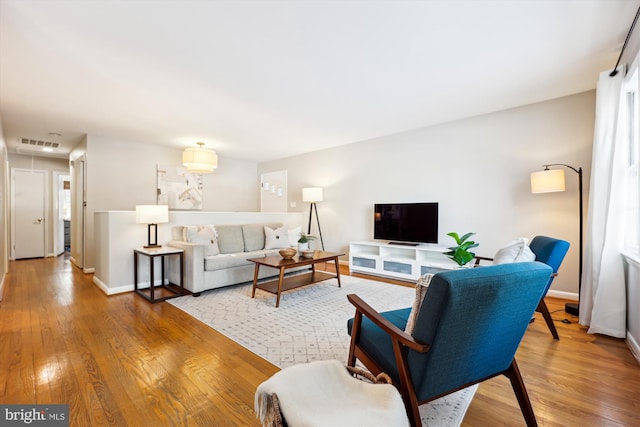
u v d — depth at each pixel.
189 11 1.84
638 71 2.04
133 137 4.94
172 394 1.57
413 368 1.12
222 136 4.87
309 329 2.44
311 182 6.02
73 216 5.63
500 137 3.67
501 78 2.79
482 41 2.19
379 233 4.66
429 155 4.29
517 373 1.36
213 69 2.59
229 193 6.75
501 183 3.67
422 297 1.23
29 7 1.78
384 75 2.72
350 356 1.54
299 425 0.94
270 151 6.02
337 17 1.91
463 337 1.10
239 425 1.35
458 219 4.01
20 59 2.40
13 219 6.11
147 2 1.76
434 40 2.17
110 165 4.93
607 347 2.16
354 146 5.25
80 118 3.91
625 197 2.31
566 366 1.90
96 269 3.96
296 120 4.03
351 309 2.93
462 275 1.02
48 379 1.70
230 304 3.08
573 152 3.21
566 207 3.25
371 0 1.75
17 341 2.18
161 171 5.58
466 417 1.43
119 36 2.10
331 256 3.70
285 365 1.88
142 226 3.72
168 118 3.93
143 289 3.65
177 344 2.15
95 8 1.80
